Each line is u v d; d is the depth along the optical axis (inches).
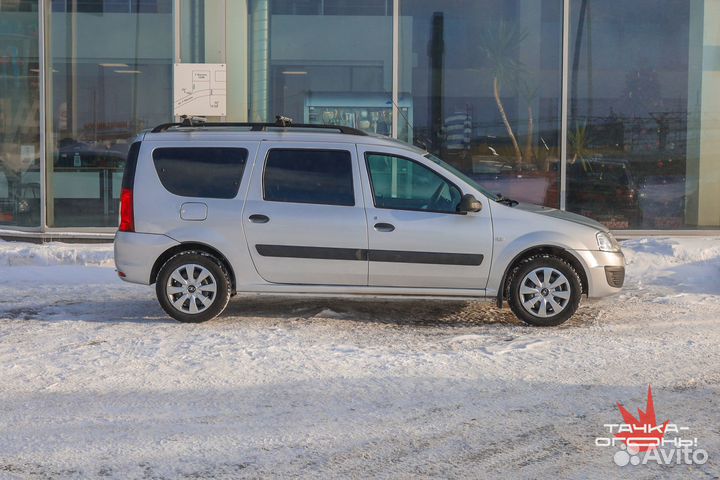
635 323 347.3
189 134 345.7
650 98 550.3
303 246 338.3
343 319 354.3
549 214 346.0
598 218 551.2
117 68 554.9
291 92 557.6
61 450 205.0
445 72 553.9
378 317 359.3
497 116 553.0
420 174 341.1
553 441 213.0
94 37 553.3
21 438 212.8
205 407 236.4
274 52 557.0
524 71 551.5
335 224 337.4
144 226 339.9
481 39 552.1
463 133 554.6
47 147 550.9
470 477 190.9
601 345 308.5
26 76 551.8
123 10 553.0
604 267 341.4
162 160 343.3
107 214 553.3
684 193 552.7
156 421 225.1
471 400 243.6
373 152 342.6
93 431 217.8
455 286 340.8
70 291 412.2
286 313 365.1
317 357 287.6
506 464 198.4
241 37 555.2
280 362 281.1
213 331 327.3
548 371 273.4
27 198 552.7
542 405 239.9
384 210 338.6
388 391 251.0
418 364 279.9
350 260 338.0
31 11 549.6
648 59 550.0
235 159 343.0
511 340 316.2
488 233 337.1
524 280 339.0
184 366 276.1
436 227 336.8
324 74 556.4
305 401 241.6
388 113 555.8
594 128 550.3
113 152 553.6
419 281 340.2
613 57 549.6
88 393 248.8
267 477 189.9
